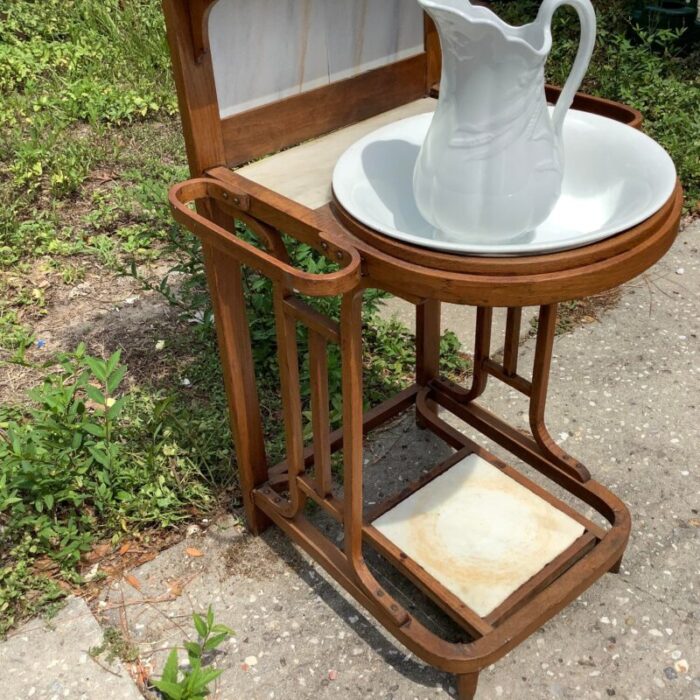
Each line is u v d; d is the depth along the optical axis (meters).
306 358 2.47
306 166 1.59
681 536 1.98
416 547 1.80
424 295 1.25
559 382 2.47
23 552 1.91
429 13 1.20
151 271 3.03
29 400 2.43
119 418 2.29
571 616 1.80
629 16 4.59
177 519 2.01
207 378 2.46
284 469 2.00
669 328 2.68
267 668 1.71
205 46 1.42
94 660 1.73
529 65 1.21
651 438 2.26
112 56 4.49
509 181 1.28
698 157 3.35
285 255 1.50
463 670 1.55
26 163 3.50
